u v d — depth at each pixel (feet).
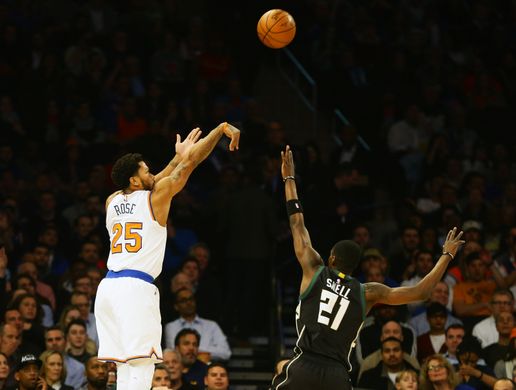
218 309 58.23
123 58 77.46
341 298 31.86
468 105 82.33
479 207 67.72
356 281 32.27
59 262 59.26
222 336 54.13
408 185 73.82
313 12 84.23
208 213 63.36
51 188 66.33
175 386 47.37
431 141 74.84
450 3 90.02
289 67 84.02
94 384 45.24
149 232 31.55
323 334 31.63
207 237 64.69
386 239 65.41
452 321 54.70
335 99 79.87
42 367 46.21
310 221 63.31
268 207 61.21
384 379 49.52
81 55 76.59
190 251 59.52
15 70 73.92
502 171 74.28
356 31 83.51
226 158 71.82
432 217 67.05
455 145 77.97
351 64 80.94
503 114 80.33
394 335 49.83
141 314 30.94
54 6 80.79
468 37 88.84
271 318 57.57
